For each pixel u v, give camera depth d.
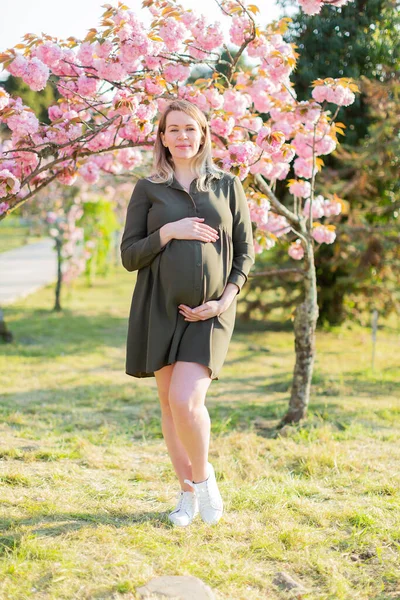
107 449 4.13
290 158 3.91
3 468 3.54
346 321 10.91
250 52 3.95
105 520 2.81
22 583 2.25
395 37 7.94
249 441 4.26
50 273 19.39
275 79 4.09
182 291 2.51
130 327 2.67
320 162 4.62
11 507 2.93
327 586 2.33
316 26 8.09
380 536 2.71
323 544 2.66
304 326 4.81
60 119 3.50
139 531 2.68
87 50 3.46
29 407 5.44
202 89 4.16
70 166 3.88
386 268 9.31
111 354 8.55
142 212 2.68
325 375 6.99
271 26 4.15
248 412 5.43
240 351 8.91
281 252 10.11
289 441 4.35
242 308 12.45
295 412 4.84
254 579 2.35
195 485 2.64
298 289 10.18
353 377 6.94
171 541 2.62
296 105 4.42
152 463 3.85
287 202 9.06
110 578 2.29
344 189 8.83
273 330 10.82
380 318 10.53
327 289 10.09
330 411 5.27
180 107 2.65
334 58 8.13
